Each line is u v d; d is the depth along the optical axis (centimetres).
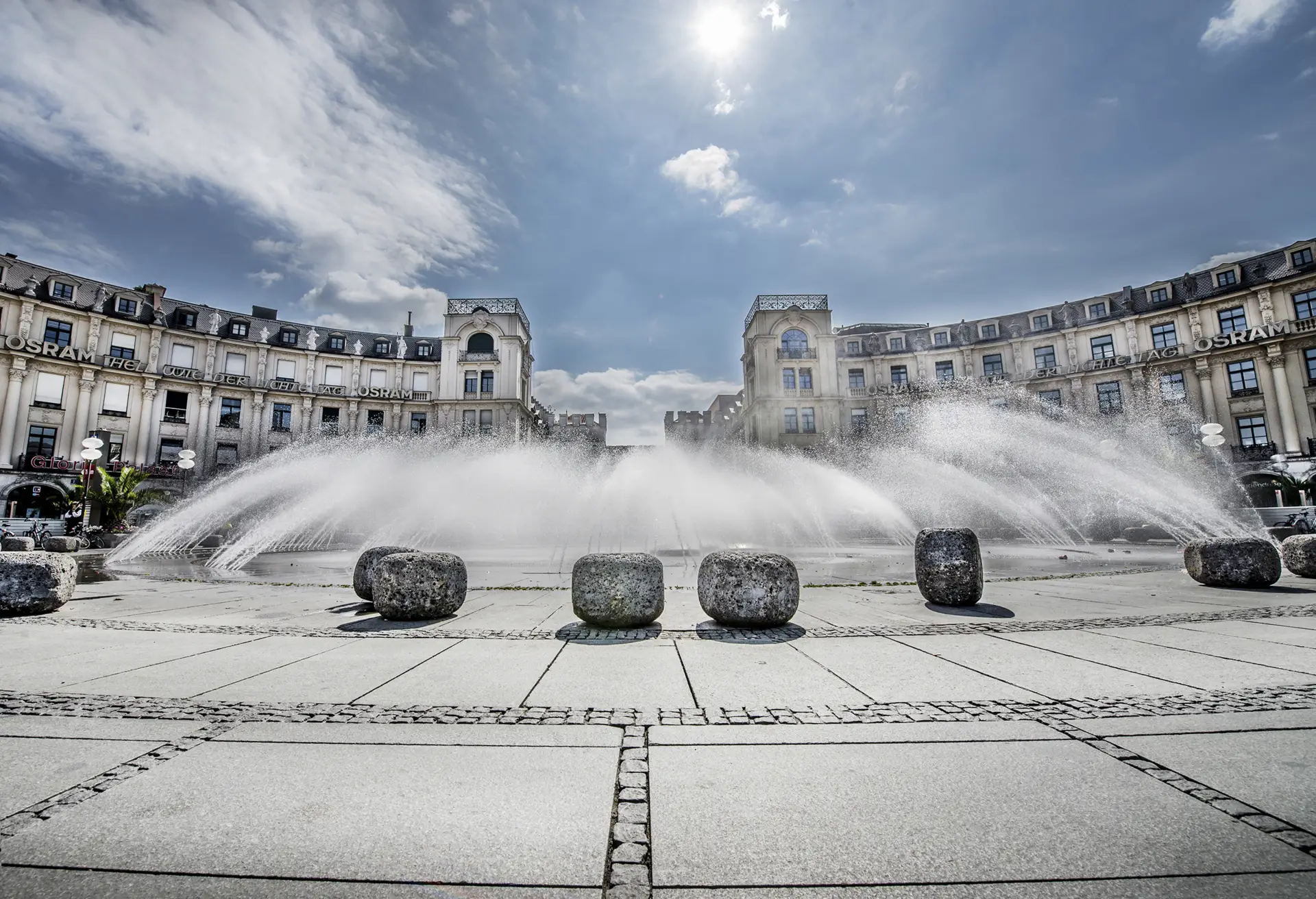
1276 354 3681
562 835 241
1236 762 300
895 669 494
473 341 5491
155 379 4425
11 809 257
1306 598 839
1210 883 204
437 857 225
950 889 205
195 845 231
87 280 4322
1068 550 2003
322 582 1230
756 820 251
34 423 3884
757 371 5006
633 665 518
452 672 495
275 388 4950
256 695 432
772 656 548
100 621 751
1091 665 499
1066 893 201
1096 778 286
